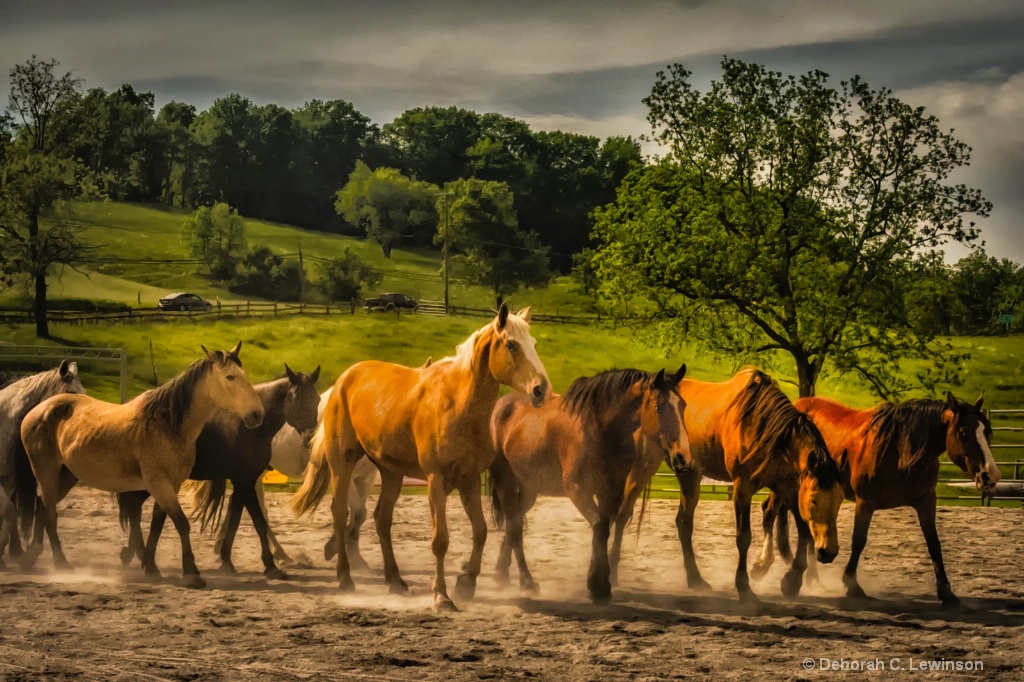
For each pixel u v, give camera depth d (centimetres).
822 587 1212
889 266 3331
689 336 3400
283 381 1302
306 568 1330
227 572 1283
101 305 8325
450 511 1977
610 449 1075
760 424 1097
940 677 816
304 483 1246
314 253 12544
